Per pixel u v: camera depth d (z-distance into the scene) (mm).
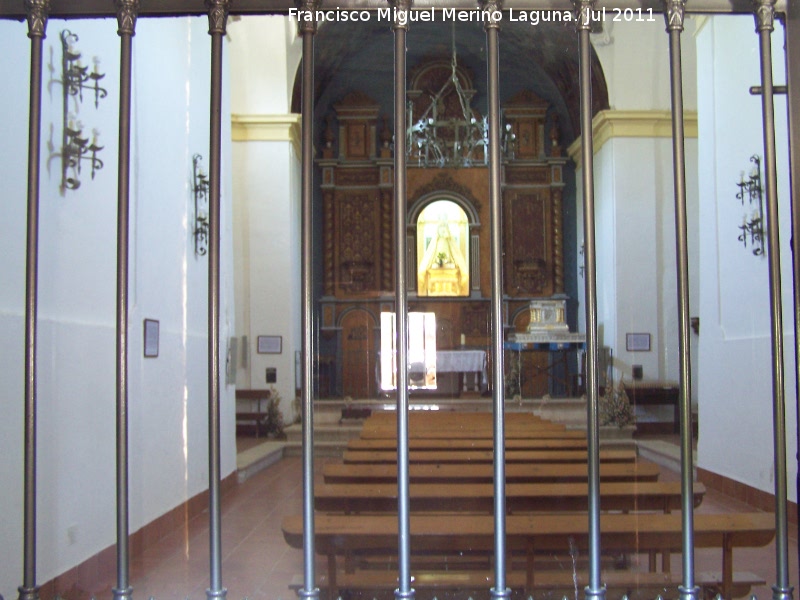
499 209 2219
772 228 2289
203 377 7883
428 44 15742
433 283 16172
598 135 14086
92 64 5270
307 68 2287
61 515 4711
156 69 6602
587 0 2266
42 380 4469
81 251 5086
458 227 16297
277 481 9422
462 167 15508
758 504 7070
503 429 2189
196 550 6043
